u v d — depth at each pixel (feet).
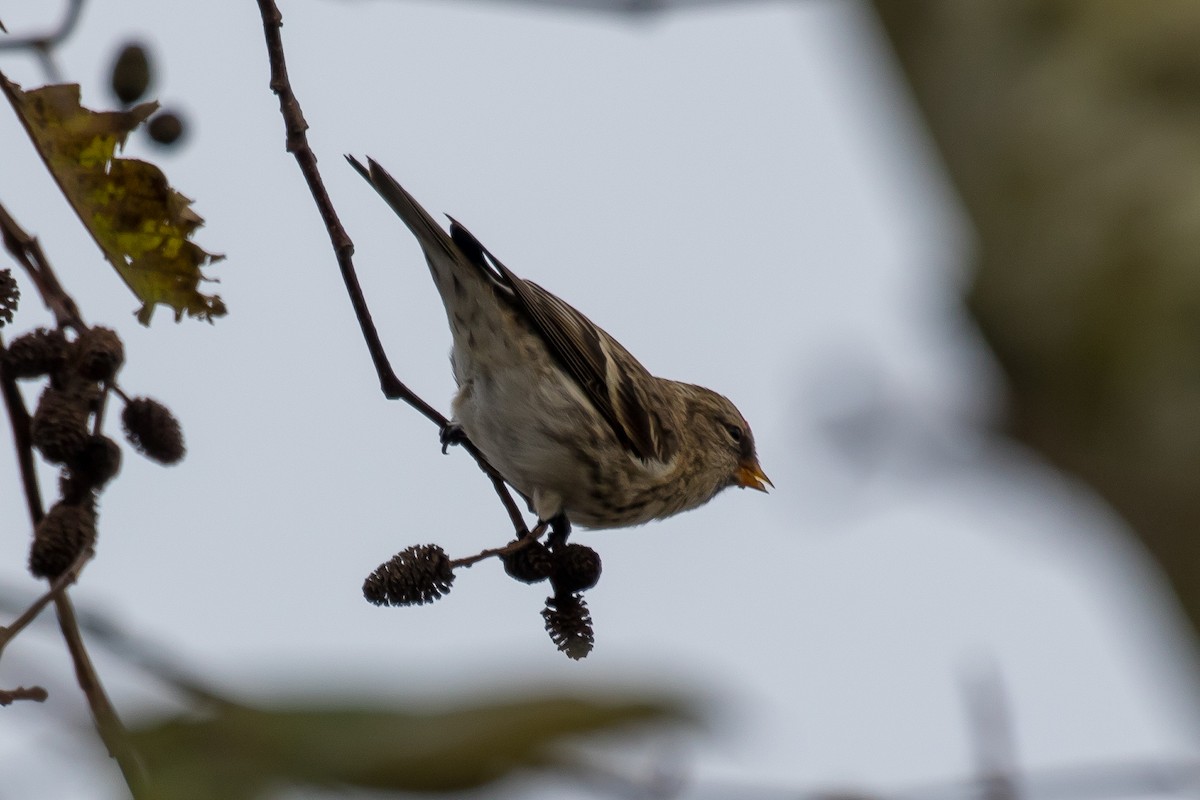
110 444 12.50
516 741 8.71
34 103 12.66
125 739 9.41
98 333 12.53
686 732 8.71
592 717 8.74
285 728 9.16
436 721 9.05
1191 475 8.35
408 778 8.77
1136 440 8.56
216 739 9.28
